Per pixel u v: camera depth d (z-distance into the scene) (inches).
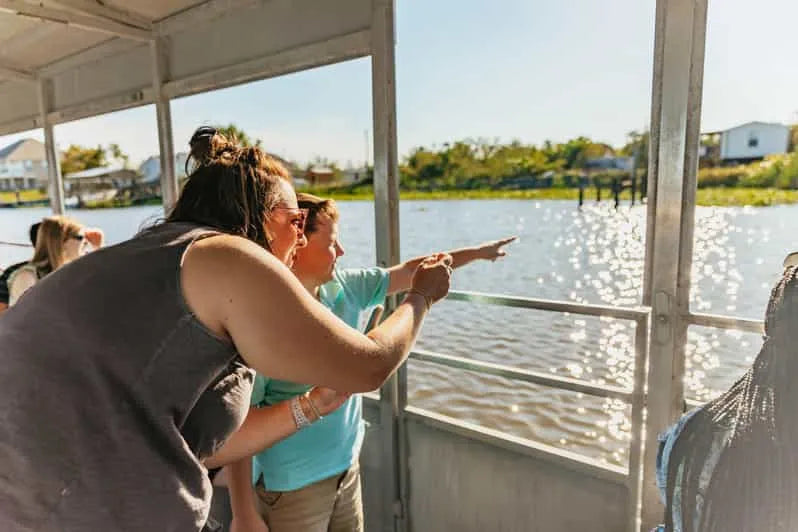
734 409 24.8
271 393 44.4
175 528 26.3
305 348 26.1
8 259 231.9
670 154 50.5
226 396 27.8
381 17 68.8
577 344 321.1
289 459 46.2
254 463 48.0
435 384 304.3
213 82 96.3
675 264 50.9
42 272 76.4
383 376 29.9
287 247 34.2
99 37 118.1
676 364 52.1
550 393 287.1
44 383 24.0
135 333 24.5
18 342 24.6
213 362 26.5
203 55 98.4
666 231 51.3
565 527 61.1
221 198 29.9
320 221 45.3
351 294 52.0
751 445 22.9
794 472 21.5
